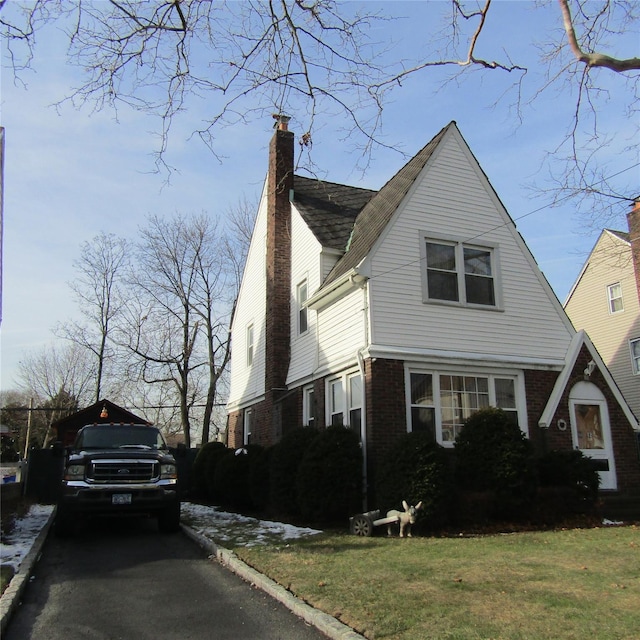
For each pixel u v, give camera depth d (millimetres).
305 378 14875
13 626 5395
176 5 6965
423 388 12125
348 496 10875
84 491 10031
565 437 12781
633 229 22906
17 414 52281
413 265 12633
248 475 14172
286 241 17109
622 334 26469
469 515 10234
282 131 17781
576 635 4461
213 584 6820
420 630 4660
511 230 13875
